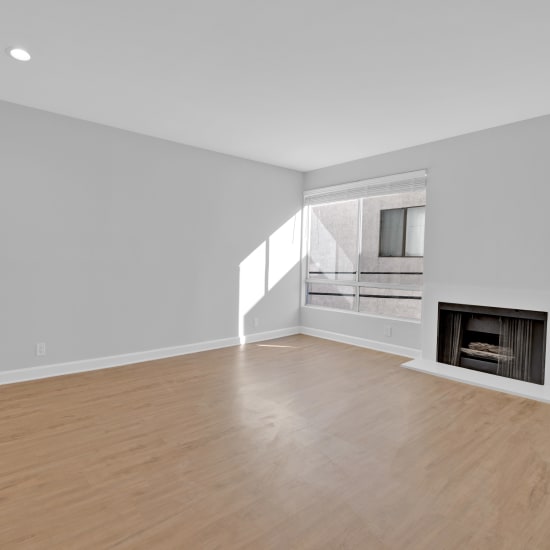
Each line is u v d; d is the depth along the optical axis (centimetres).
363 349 496
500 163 378
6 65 270
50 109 352
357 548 159
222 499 189
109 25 222
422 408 308
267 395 331
